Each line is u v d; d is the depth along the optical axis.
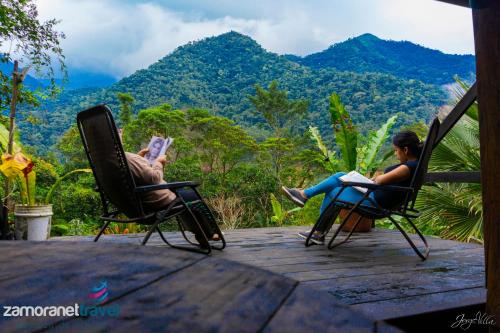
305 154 23.61
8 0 7.96
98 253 0.72
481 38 1.49
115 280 0.58
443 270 2.38
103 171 2.25
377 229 4.36
